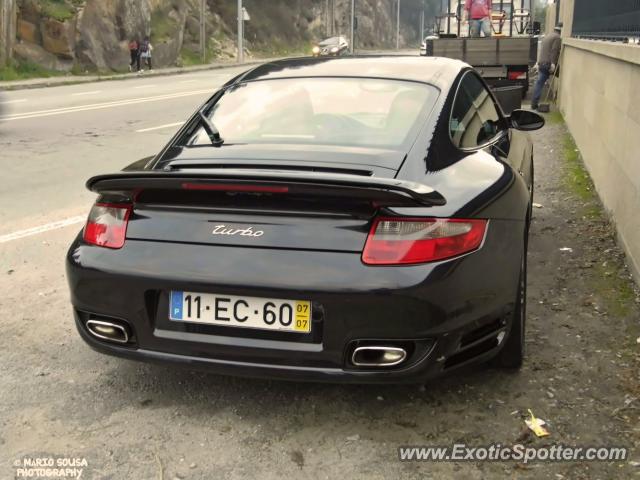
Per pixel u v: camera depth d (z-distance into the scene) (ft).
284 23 220.84
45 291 15.84
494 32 66.90
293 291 9.05
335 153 10.56
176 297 9.66
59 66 107.34
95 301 10.07
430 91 12.15
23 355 12.55
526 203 11.79
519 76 54.60
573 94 37.76
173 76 118.93
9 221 21.83
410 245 9.05
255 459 9.37
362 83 12.50
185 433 10.00
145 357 10.00
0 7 95.09
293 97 12.37
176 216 9.73
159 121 47.57
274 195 9.23
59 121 47.47
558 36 46.75
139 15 125.18
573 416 10.28
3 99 67.72
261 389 11.21
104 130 42.88
